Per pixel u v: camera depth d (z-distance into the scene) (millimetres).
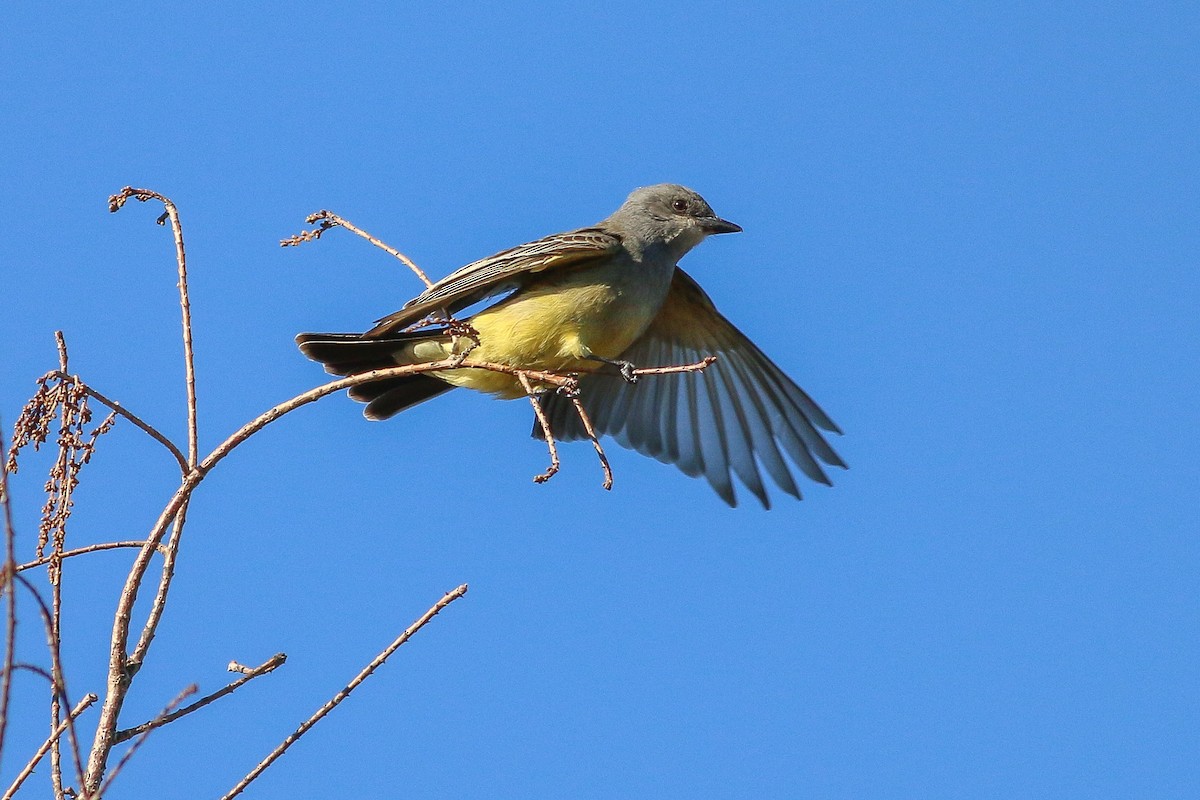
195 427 6734
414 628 6516
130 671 6066
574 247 10945
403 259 9844
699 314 12656
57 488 6211
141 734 5773
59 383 6242
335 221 10047
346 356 11234
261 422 6551
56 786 5672
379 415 11461
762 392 12859
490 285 11008
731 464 12727
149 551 6148
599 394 12734
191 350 6906
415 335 11156
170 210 7406
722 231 12234
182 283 7066
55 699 5883
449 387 11625
